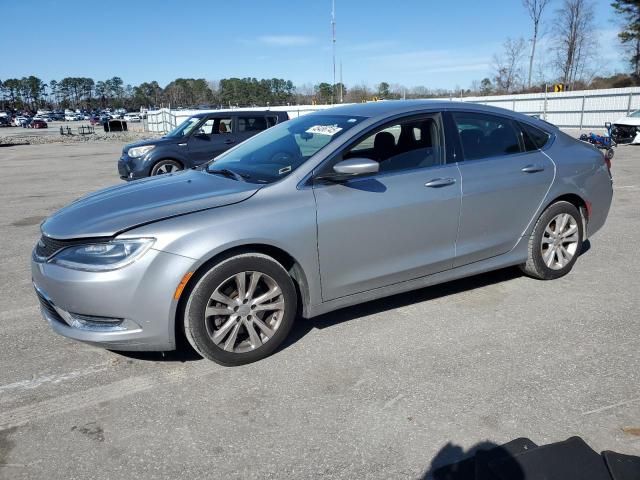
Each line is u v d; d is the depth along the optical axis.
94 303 3.13
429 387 3.15
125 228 3.16
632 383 3.14
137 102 146.38
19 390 3.24
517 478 2.30
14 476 2.50
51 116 102.88
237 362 3.43
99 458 2.62
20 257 6.20
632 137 17.72
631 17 42.25
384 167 3.87
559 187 4.64
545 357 3.46
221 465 2.55
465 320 4.05
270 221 3.38
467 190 4.13
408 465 2.52
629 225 6.87
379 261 3.84
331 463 2.54
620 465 2.36
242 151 4.43
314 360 3.50
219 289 3.29
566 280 4.86
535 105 27.06
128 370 3.44
